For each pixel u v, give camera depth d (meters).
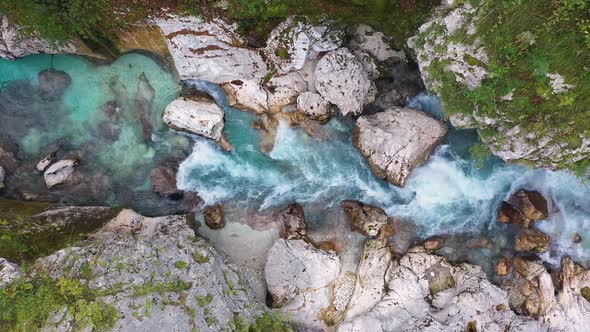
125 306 9.78
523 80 9.95
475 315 12.44
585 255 13.74
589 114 9.84
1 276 9.86
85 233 12.30
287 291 13.22
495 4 9.68
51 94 13.98
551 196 13.73
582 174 12.37
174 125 13.83
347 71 13.27
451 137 13.92
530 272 13.35
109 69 14.00
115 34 12.65
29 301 9.48
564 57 9.30
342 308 13.48
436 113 13.91
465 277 13.30
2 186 13.46
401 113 13.64
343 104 13.59
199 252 11.74
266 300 13.48
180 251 11.51
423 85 13.89
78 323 9.30
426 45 11.52
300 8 11.72
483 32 9.98
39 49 13.41
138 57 13.88
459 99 11.32
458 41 10.41
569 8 8.84
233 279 12.11
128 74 14.01
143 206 14.04
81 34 12.30
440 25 10.88
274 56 12.99
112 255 10.75
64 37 12.40
